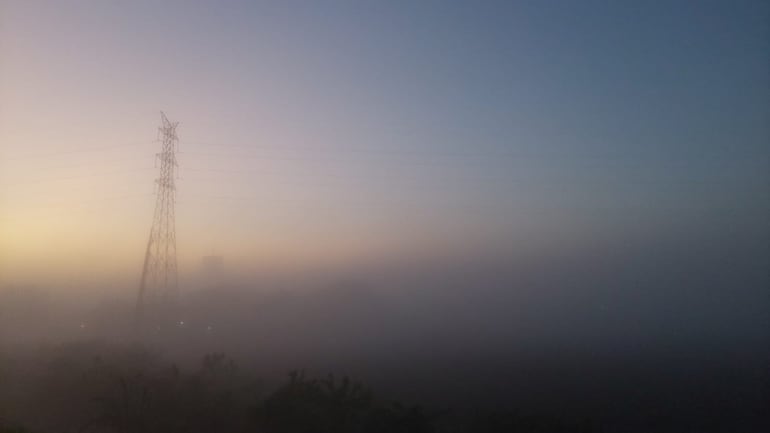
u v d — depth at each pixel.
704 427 19.41
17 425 19.33
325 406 20.08
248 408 20.69
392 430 18.61
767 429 19.02
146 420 19.41
